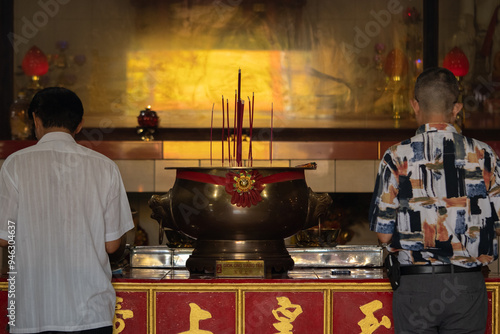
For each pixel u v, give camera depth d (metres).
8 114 3.95
